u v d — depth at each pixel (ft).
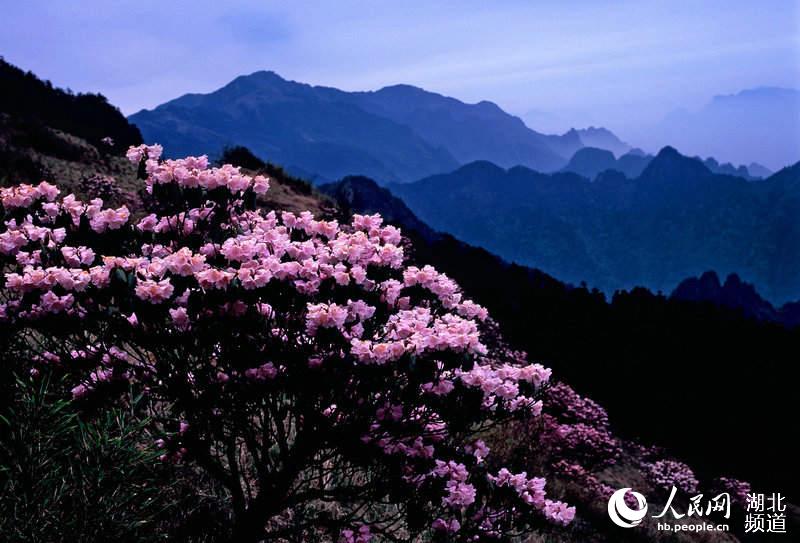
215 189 10.95
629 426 79.51
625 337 108.88
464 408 10.24
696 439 79.97
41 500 8.63
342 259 10.66
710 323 131.23
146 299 8.91
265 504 11.40
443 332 10.15
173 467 11.85
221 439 10.75
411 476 11.12
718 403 92.07
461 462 11.79
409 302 11.89
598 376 87.10
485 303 90.38
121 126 124.06
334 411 10.64
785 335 132.77
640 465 57.21
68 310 9.20
